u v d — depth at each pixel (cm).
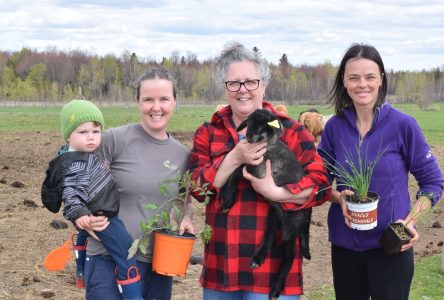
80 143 234
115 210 234
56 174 231
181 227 245
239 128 239
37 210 586
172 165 241
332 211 258
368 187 239
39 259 440
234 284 234
